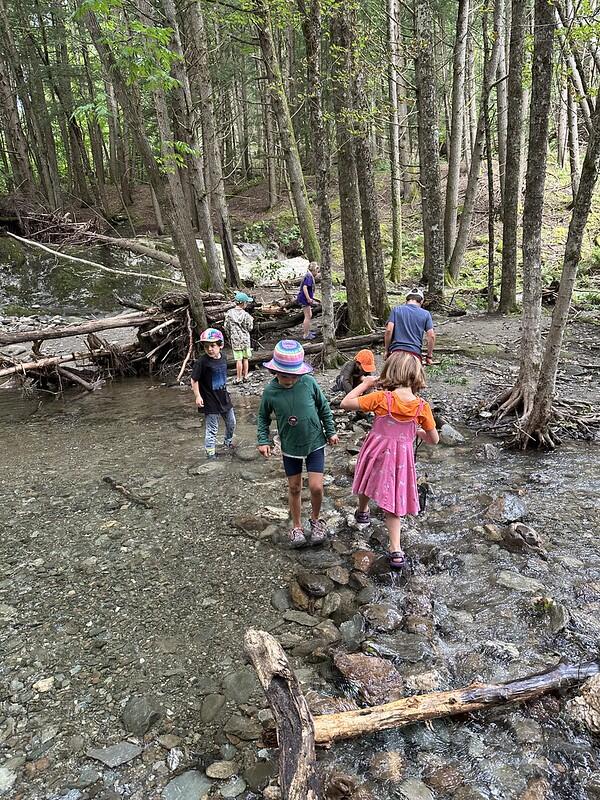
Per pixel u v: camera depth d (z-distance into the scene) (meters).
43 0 21.58
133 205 28.66
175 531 4.67
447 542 4.29
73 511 5.13
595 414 6.64
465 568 3.94
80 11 6.77
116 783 2.43
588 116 9.24
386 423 3.89
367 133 10.57
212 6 11.85
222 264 20.20
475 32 20.53
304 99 8.55
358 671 2.94
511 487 5.15
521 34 10.82
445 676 2.95
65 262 18.98
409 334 6.57
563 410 6.64
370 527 4.56
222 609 3.63
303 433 4.05
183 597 3.77
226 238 15.53
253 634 2.59
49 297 18.62
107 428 7.73
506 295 13.36
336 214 24.89
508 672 2.94
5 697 2.95
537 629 3.27
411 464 3.91
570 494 4.95
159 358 11.24
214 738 2.65
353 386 7.46
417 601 3.58
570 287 5.41
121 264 19.58
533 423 6.02
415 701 2.64
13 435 7.58
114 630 3.46
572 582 3.69
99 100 9.52
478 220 21.44
